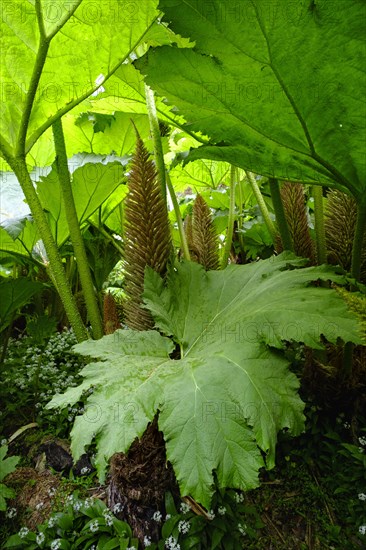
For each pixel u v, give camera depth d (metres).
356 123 0.95
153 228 1.19
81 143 1.99
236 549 1.16
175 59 0.91
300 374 1.49
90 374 0.98
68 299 1.31
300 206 1.50
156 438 1.12
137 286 1.22
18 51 1.11
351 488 1.28
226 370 0.89
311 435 1.40
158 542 1.14
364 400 1.37
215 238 1.73
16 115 1.21
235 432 0.81
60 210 1.66
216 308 1.14
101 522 1.21
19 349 2.23
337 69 0.86
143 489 1.15
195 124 1.10
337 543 1.19
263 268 1.17
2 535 1.32
